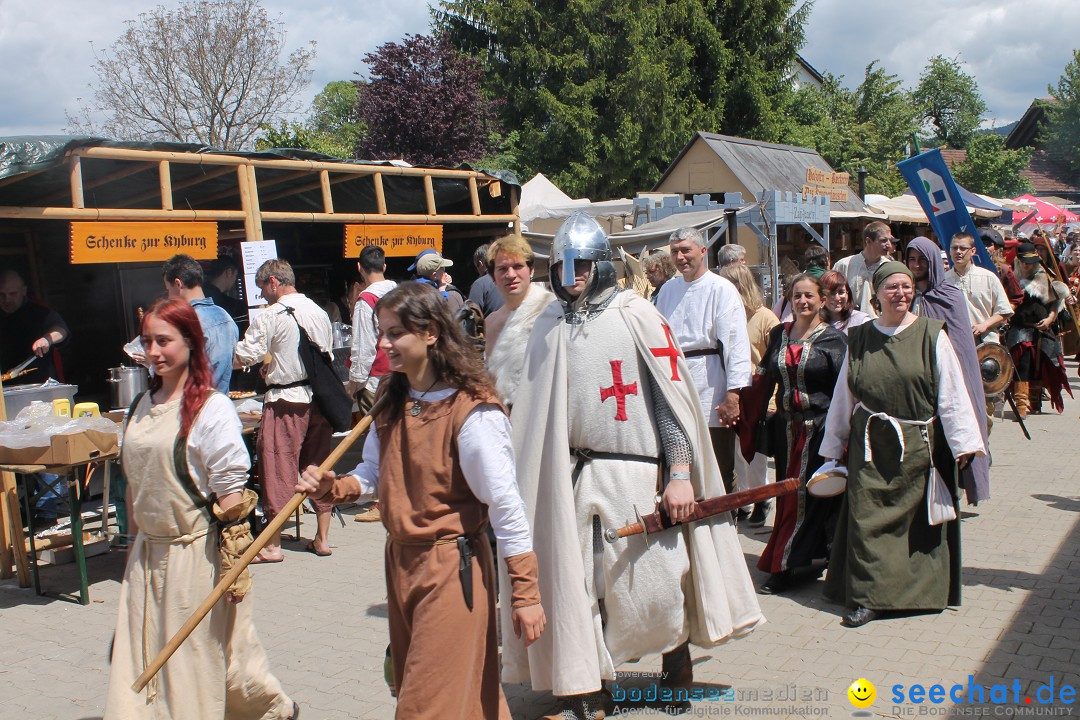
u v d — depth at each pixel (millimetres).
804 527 5062
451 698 2680
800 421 5156
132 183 7832
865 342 4684
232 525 3115
